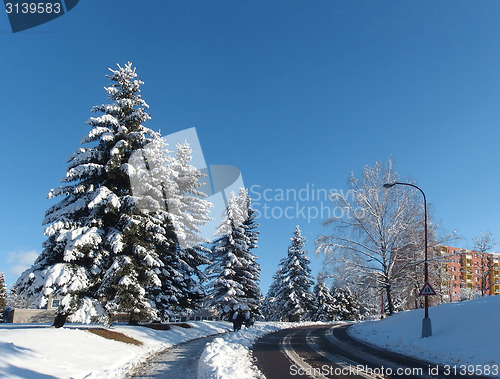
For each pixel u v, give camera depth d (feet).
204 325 108.99
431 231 91.56
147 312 63.77
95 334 55.62
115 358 45.57
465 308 60.29
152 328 78.13
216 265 114.01
